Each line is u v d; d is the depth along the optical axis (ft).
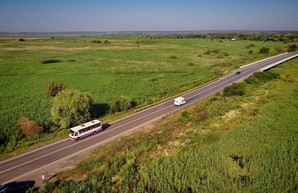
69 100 127.34
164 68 294.66
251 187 71.00
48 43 647.97
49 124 129.90
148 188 72.95
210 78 244.83
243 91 181.06
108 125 131.75
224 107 149.48
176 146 102.01
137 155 94.53
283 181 73.05
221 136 107.45
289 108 141.59
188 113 144.66
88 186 74.49
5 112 139.85
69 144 108.68
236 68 298.15
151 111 153.99
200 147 98.27
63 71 262.26
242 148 95.50
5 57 349.41
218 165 84.02
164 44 647.56
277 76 238.27
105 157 94.58
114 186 75.20
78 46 566.77
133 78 239.91
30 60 330.75
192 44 644.69
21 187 73.92
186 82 230.07
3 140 110.32
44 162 92.68
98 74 251.39
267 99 166.09
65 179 80.64
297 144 96.07
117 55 412.36
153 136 113.50
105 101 167.94
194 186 72.90
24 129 117.91
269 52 444.14
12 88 192.03
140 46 583.17
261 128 113.39
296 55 381.81
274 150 91.61
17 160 94.53
